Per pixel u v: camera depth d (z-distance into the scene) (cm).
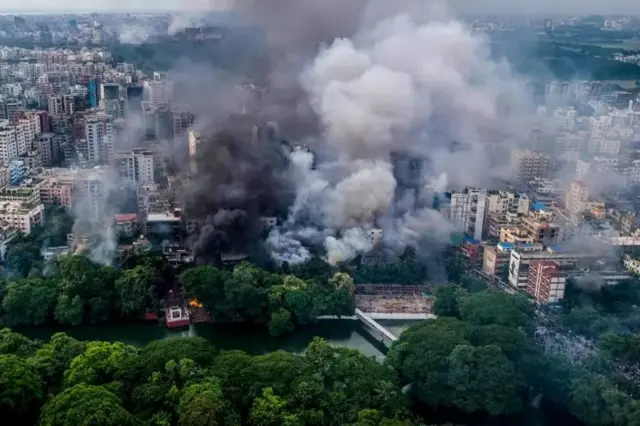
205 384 18588
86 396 17325
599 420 19700
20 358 19800
